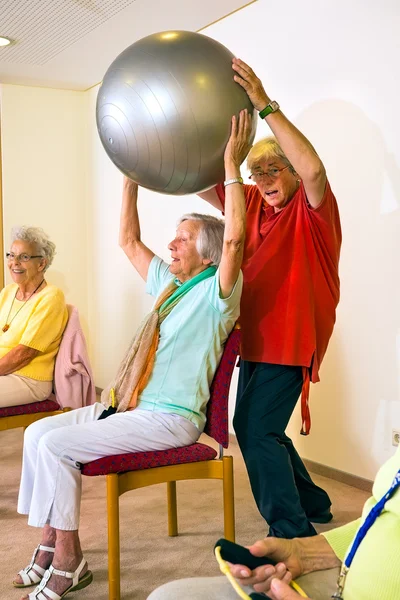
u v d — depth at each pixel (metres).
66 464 2.06
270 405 2.35
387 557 1.08
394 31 2.83
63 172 5.12
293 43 3.34
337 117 3.13
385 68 2.88
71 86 5.01
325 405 3.27
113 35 3.95
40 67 4.54
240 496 3.03
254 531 2.62
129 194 2.55
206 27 3.92
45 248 3.17
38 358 2.99
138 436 2.10
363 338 3.06
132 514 2.82
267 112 2.03
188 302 2.22
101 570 2.30
